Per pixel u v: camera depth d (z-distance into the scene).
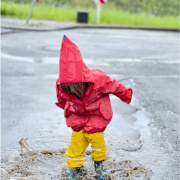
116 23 18.84
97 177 2.92
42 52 9.26
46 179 2.90
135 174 3.00
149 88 6.12
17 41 10.93
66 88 2.50
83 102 2.66
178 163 3.25
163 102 5.29
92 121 2.72
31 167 3.10
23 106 4.86
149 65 8.30
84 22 17.75
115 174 2.99
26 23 15.53
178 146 3.64
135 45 11.66
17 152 3.38
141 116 4.57
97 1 17.55
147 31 17.06
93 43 11.46
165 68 8.02
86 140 2.89
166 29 17.91
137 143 3.65
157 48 11.23
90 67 7.67
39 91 5.66
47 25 15.48
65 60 2.46
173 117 4.59
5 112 4.57
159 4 28.83
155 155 3.40
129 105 5.04
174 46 11.94
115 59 8.85
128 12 23.14
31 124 4.16
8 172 2.99
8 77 6.51
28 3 23.03
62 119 4.38
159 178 2.97
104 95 2.78
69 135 3.84
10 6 19.22
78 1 27.28
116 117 4.46
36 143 3.60
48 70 7.23
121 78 6.79
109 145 3.57
